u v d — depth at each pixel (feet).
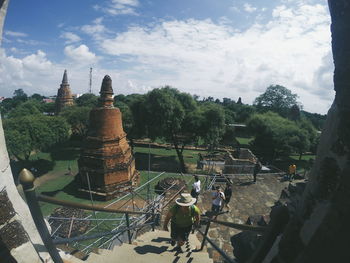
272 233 7.04
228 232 28.55
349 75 4.71
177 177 75.51
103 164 66.49
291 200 9.52
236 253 19.90
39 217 6.25
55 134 99.81
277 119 130.72
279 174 57.11
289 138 112.06
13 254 6.48
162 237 20.26
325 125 5.89
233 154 90.58
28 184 5.82
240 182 50.24
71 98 183.11
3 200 6.61
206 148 143.43
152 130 99.76
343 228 4.66
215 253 24.16
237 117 225.76
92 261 14.73
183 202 16.79
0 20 7.09
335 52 5.09
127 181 70.54
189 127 101.55
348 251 4.68
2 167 7.00
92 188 68.39
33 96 420.77
